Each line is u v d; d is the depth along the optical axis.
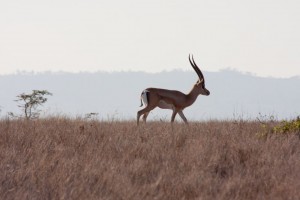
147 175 30.00
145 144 35.84
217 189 27.95
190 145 35.62
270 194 26.89
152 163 31.55
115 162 31.50
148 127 43.69
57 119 47.12
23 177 29.16
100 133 39.56
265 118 48.06
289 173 29.84
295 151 34.84
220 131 40.69
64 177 28.72
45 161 31.33
